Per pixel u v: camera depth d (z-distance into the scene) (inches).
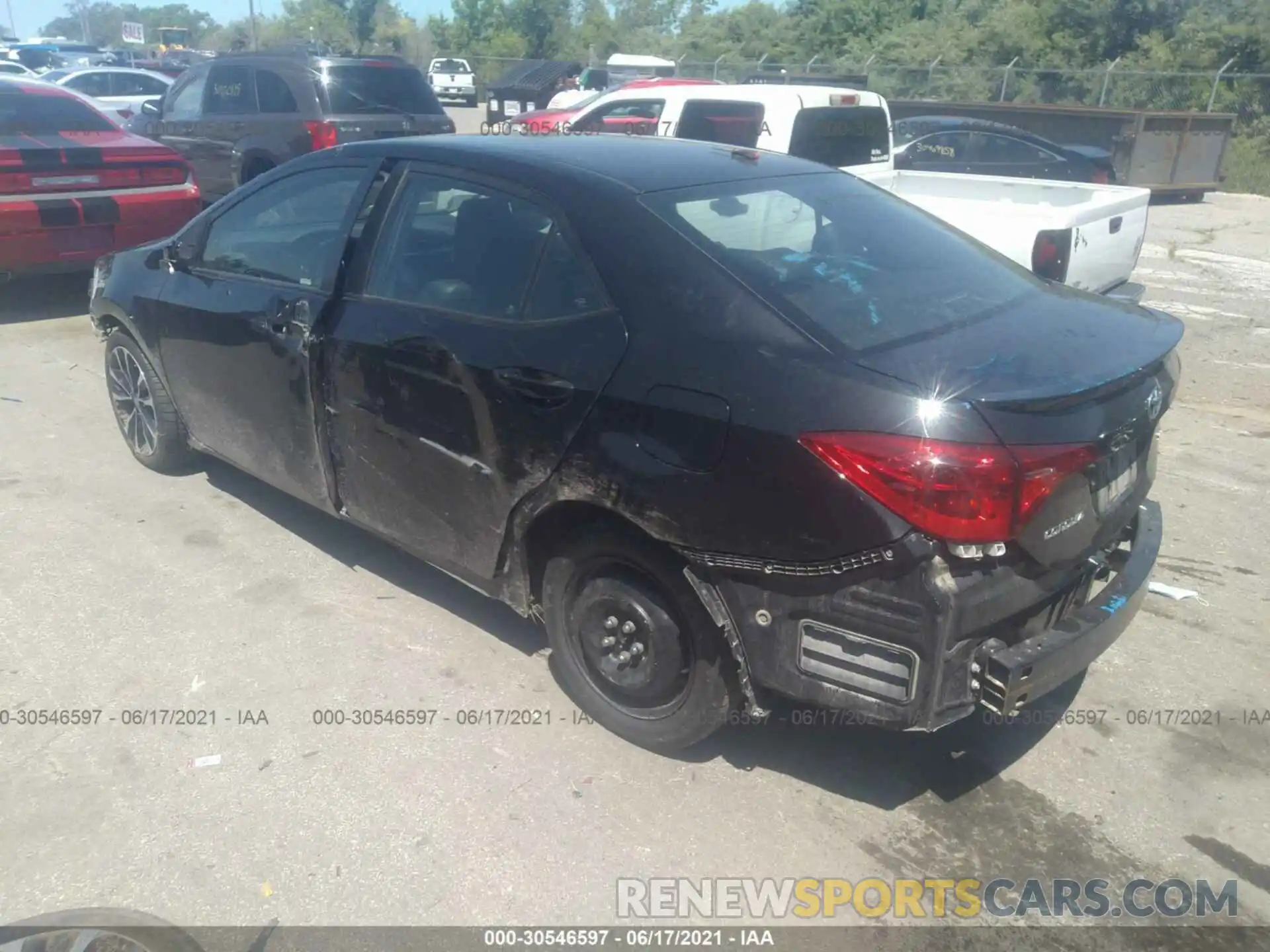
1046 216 242.4
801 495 107.0
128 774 126.3
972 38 1179.9
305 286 162.4
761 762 131.5
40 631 156.5
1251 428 254.1
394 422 147.0
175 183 336.5
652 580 124.1
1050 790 127.6
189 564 177.2
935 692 106.0
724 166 147.5
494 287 136.4
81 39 4153.5
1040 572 111.1
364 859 114.2
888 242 140.4
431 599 167.6
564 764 130.0
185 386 192.1
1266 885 114.1
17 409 251.8
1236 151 831.1
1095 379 110.6
